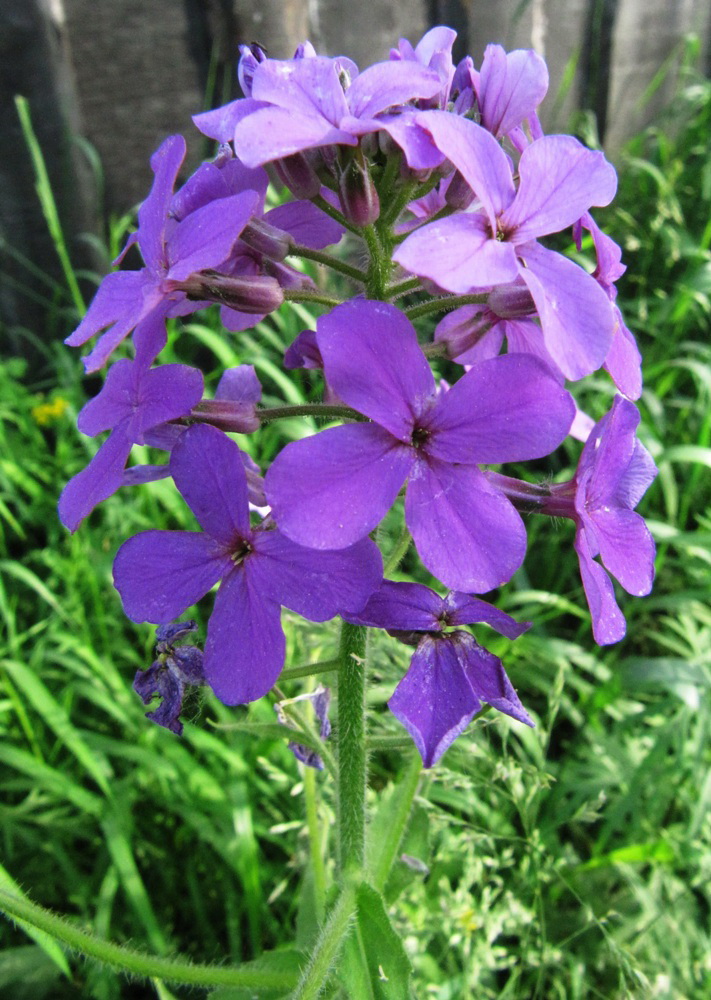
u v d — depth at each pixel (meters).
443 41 0.07
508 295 0.06
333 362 0.05
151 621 0.06
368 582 0.06
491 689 0.06
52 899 0.12
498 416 0.06
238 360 0.15
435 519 0.05
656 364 0.17
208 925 0.11
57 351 0.18
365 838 0.08
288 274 0.08
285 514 0.05
